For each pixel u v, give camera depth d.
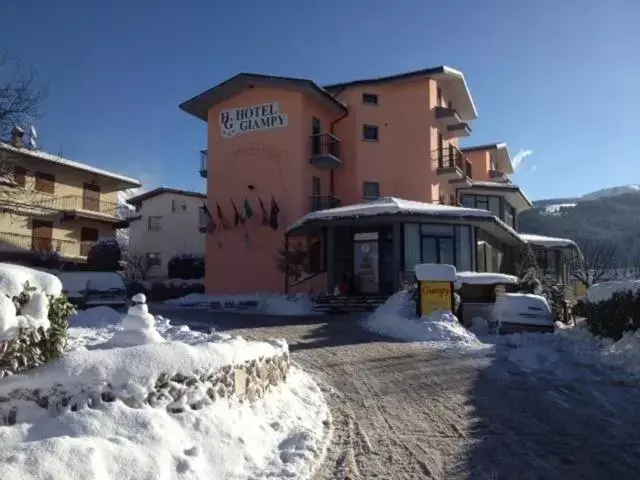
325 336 16.52
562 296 25.34
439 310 17.70
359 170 34.50
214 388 6.54
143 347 6.13
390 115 35.62
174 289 37.66
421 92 35.28
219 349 6.88
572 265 46.59
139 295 7.51
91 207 42.75
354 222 25.56
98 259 39.41
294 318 21.64
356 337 16.41
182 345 6.42
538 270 30.34
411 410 8.76
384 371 11.73
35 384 5.45
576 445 6.94
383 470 6.11
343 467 6.20
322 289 28.50
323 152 33.16
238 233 32.50
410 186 34.81
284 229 31.45
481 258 29.08
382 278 27.12
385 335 16.89
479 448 6.88
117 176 44.53
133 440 5.23
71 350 6.28
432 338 16.00
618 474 5.95
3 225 37.38
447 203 38.06
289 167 31.75
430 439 7.27
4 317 5.40
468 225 26.61
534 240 39.16
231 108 33.44
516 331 17.62
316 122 33.53
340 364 12.43
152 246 48.06
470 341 15.80
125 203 57.06
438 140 36.31
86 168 41.94
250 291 31.81
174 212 47.81
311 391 9.68
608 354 13.05
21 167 37.50
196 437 5.80
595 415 8.35
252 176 32.50
